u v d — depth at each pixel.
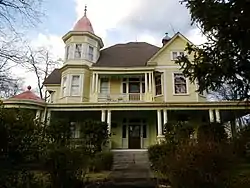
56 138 10.59
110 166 15.30
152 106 20.02
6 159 6.49
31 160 7.52
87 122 18.30
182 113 22.06
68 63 23.98
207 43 8.30
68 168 8.48
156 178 11.48
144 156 17.98
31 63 8.83
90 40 25.31
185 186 7.64
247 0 6.85
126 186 10.31
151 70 23.28
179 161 7.88
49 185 8.14
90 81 23.86
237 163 10.59
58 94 25.80
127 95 22.62
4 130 6.45
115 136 22.08
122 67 23.45
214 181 7.52
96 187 10.10
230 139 13.77
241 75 7.74
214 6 7.38
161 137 18.36
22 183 6.95
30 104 19.50
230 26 7.25
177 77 23.19
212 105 19.80
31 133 7.45
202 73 8.30
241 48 7.23
